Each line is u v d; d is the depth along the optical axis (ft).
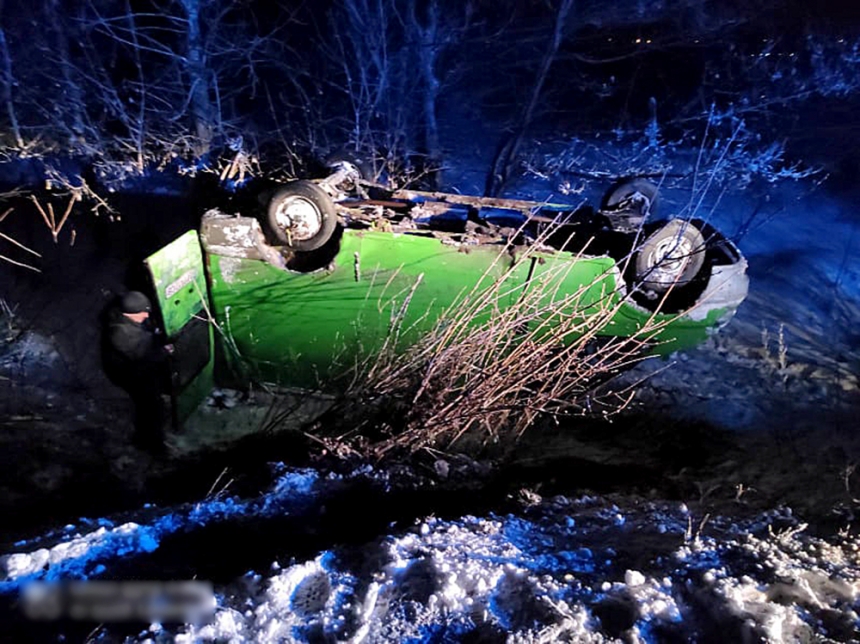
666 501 14.15
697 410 18.60
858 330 23.89
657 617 8.45
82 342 20.20
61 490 14.64
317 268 15.92
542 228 17.83
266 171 25.77
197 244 15.16
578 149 34.94
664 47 36.50
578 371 15.42
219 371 17.49
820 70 36.37
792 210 32.27
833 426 17.85
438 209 18.98
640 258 15.85
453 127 35.19
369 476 14.71
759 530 12.10
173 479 15.26
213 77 28.37
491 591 9.08
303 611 8.65
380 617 8.52
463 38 31.58
